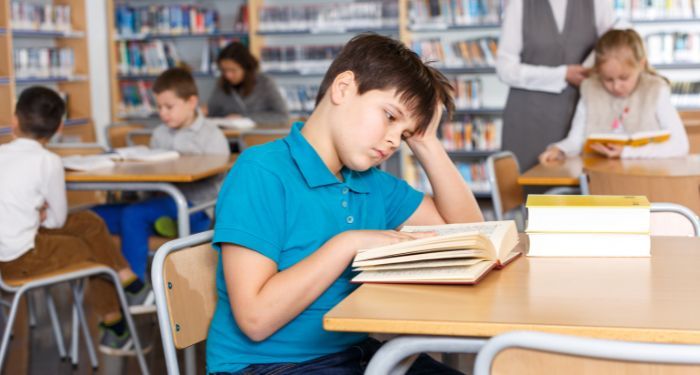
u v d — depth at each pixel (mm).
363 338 1502
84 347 3316
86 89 6559
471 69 6301
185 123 3859
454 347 1117
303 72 6660
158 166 3264
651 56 6000
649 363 946
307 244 1420
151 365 3047
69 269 2721
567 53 3750
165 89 3779
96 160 3299
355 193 1524
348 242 1333
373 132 1383
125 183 3004
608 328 1045
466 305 1159
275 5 6941
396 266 1310
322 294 1419
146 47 6867
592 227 1492
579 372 974
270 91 5691
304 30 6594
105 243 3062
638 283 1278
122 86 6938
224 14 6953
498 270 1384
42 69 6066
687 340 1028
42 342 3389
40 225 2881
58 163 2861
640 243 1483
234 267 1337
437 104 1465
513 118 3832
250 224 1352
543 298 1193
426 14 6344
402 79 1372
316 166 1441
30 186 2764
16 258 2727
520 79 3752
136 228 3227
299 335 1405
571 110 3729
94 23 6703
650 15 5953
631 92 3260
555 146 3324
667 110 3211
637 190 2518
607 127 3293
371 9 6500
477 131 6340
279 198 1403
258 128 5141
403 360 1198
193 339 1478
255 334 1302
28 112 2928
